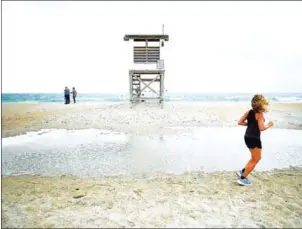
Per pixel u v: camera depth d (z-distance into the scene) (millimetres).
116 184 4957
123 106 19766
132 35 19484
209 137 10477
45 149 8312
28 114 18141
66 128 12773
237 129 12594
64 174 5691
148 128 12586
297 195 4414
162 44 19891
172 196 4285
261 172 5867
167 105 20734
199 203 3979
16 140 9875
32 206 3852
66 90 27000
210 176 5523
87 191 4539
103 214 3576
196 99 58750
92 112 17516
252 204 3971
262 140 10086
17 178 5391
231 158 7191
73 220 3387
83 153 7773
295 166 6445
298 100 50688
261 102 4582
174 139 10016
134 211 3678
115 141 9609
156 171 5930
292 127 13531
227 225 3264
